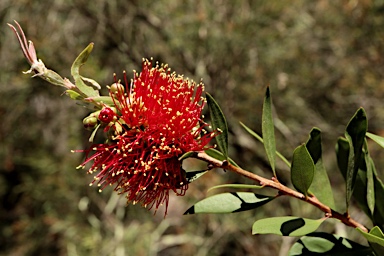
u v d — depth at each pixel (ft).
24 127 3.09
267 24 2.94
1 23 2.92
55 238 3.06
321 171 1.02
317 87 3.05
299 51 3.02
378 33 3.04
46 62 2.82
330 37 3.06
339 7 3.04
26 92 3.00
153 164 0.95
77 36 2.95
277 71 3.00
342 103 3.08
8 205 3.13
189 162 2.74
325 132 3.04
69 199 2.96
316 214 2.64
